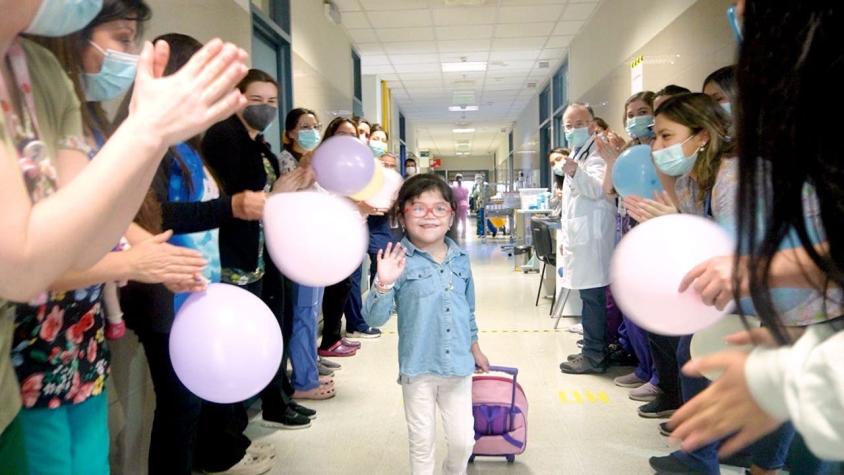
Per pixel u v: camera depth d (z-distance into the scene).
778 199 0.61
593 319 3.39
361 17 6.27
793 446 1.52
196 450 2.22
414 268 1.91
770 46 0.59
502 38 7.20
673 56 3.93
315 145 3.15
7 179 0.63
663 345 2.65
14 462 0.89
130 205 0.76
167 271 1.15
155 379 1.79
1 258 0.62
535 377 3.36
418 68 8.89
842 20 0.53
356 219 1.52
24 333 1.00
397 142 11.93
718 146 1.85
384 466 2.30
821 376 0.56
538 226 5.13
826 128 0.56
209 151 2.15
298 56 4.72
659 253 1.13
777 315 0.66
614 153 2.96
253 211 1.67
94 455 1.14
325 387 3.07
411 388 1.88
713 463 2.03
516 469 2.25
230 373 1.21
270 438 2.57
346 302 4.41
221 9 3.06
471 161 25.66
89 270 1.03
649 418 2.72
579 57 7.03
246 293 1.33
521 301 5.72
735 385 0.65
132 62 1.08
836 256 0.60
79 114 1.02
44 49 0.98
